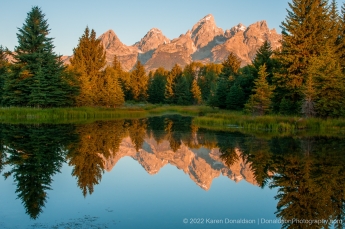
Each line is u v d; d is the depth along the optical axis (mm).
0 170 13039
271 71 41188
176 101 78312
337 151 17203
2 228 7426
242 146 19188
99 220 8094
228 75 55781
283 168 13797
